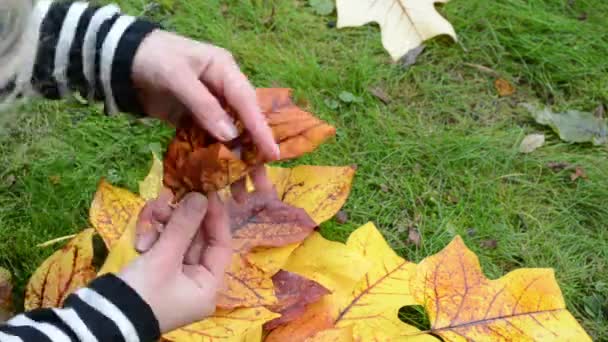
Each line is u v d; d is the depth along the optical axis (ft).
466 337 3.31
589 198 4.04
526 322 3.34
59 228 3.81
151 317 2.62
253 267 3.29
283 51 4.60
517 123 4.37
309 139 2.82
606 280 3.74
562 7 4.83
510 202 4.02
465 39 4.68
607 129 4.31
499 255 3.82
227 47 4.56
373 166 4.12
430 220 3.93
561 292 3.47
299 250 3.50
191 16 4.68
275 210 3.46
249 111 2.77
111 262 3.19
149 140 4.17
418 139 4.24
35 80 2.98
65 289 3.33
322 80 4.44
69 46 2.96
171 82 2.84
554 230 3.92
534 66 4.60
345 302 3.38
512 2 4.82
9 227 3.81
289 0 4.83
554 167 4.17
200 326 3.13
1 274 3.55
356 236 3.60
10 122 3.02
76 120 4.21
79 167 4.05
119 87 2.99
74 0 3.09
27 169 4.02
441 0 4.36
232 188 2.97
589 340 3.30
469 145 4.20
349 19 4.28
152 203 2.99
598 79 4.56
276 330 3.27
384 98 4.41
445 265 3.46
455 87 4.50
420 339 3.26
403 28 4.28
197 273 2.83
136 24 2.98
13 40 2.31
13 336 2.50
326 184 3.68
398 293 3.42
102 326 2.55
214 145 2.63
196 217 2.72
